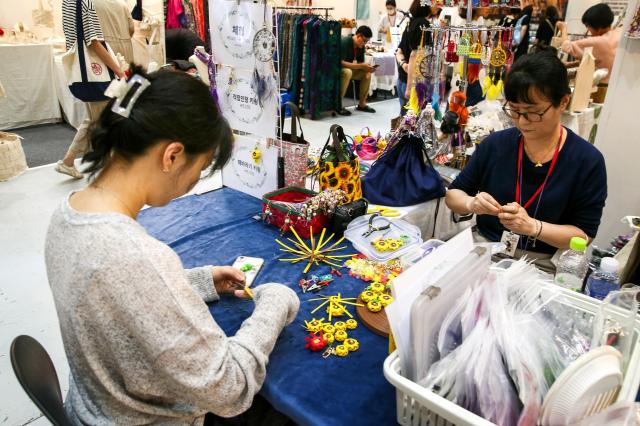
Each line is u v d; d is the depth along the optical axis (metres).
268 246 1.66
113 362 0.76
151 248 0.73
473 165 1.73
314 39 5.70
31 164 4.16
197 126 0.75
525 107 1.37
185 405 0.85
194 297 0.77
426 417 0.76
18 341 0.84
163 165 0.77
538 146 1.52
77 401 0.85
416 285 0.81
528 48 3.31
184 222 1.88
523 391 0.68
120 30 3.88
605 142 2.30
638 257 1.22
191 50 3.61
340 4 7.88
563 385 0.65
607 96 2.24
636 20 2.06
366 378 1.00
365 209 1.81
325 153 1.91
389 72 7.39
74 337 0.74
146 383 0.75
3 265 2.56
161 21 4.88
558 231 1.43
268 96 1.97
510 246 1.56
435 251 0.89
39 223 3.05
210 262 1.54
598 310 0.87
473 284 0.90
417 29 3.75
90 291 0.69
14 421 1.66
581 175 1.48
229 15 1.98
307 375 1.01
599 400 0.69
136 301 0.69
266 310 1.02
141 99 0.74
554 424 0.67
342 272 1.46
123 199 0.78
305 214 1.68
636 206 2.29
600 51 3.50
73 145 3.62
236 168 2.25
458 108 2.48
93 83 3.29
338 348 1.07
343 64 6.20
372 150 2.69
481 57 2.76
